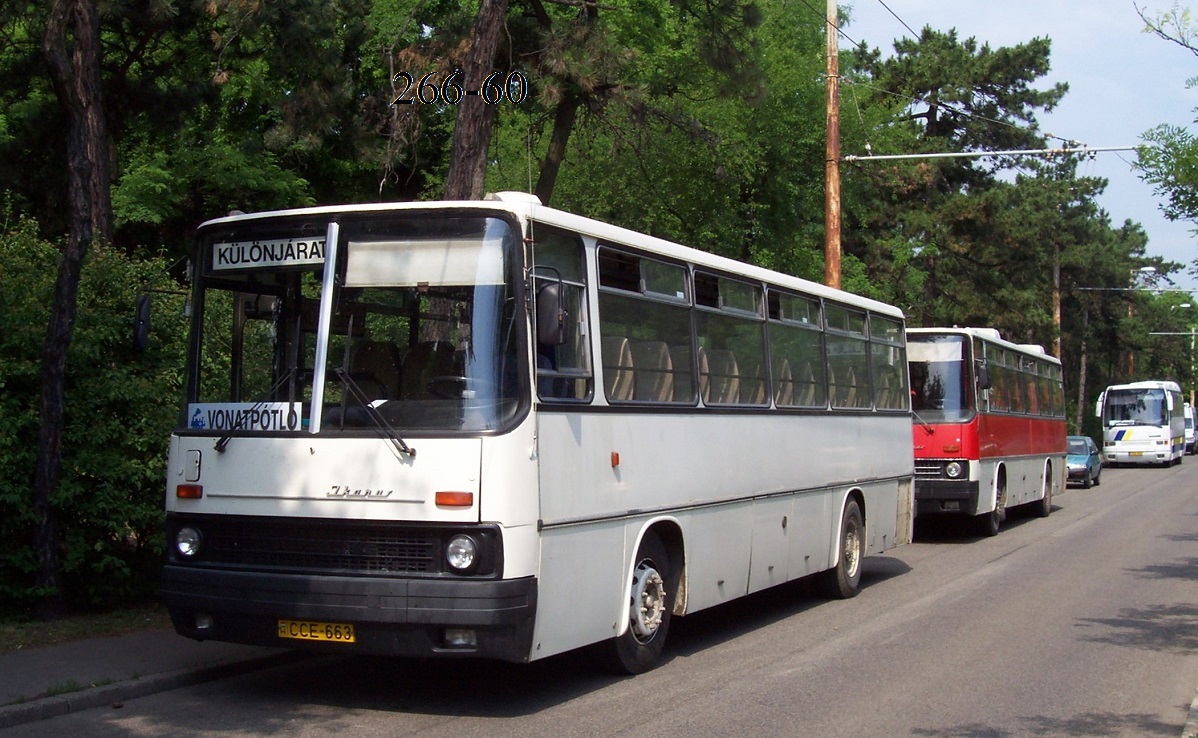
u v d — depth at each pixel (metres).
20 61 20.11
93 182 12.78
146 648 9.20
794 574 11.78
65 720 7.44
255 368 7.90
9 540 10.23
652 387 9.12
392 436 7.34
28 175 21.52
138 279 11.48
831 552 12.79
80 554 10.20
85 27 11.25
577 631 7.98
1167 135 10.80
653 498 8.98
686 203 27.00
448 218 7.63
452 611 7.09
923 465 19.25
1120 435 52.09
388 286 7.63
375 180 31.55
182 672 8.42
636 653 8.98
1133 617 11.96
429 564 7.25
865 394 14.03
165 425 10.59
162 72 22.27
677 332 9.60
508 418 7.32
